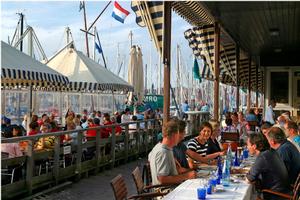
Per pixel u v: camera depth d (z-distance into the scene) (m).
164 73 8.27
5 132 8.64
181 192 4.34
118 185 4.17
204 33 11.98
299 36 13.29
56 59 12.73
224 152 6.61
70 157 8.76
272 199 4.91
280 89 16.56
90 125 11.62
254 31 12.50
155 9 8.45
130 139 12.16
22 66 7.97
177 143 5.57
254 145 5.25
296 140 6.99
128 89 14.12
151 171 5.08
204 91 43.78
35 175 7.62
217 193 4.34
